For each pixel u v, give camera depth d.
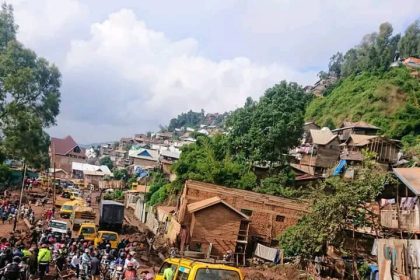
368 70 112.50
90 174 99.38
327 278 29.38
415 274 21.08
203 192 39.47
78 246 21.02
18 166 80.56
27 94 36.19
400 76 101.19
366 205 29.09
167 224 44.97
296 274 30.42
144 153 111.25
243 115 55.59
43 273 17.92
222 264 11.11
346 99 102.25
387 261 22.47
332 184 28.31
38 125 36.91
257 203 39.12
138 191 72.31
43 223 35.88
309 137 71.25
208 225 36.69
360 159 55.97
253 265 34.88
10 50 35.38
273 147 52.47
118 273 18.75
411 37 125.19
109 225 39.97
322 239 27.12
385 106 90.88
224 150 55.88
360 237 30.97
